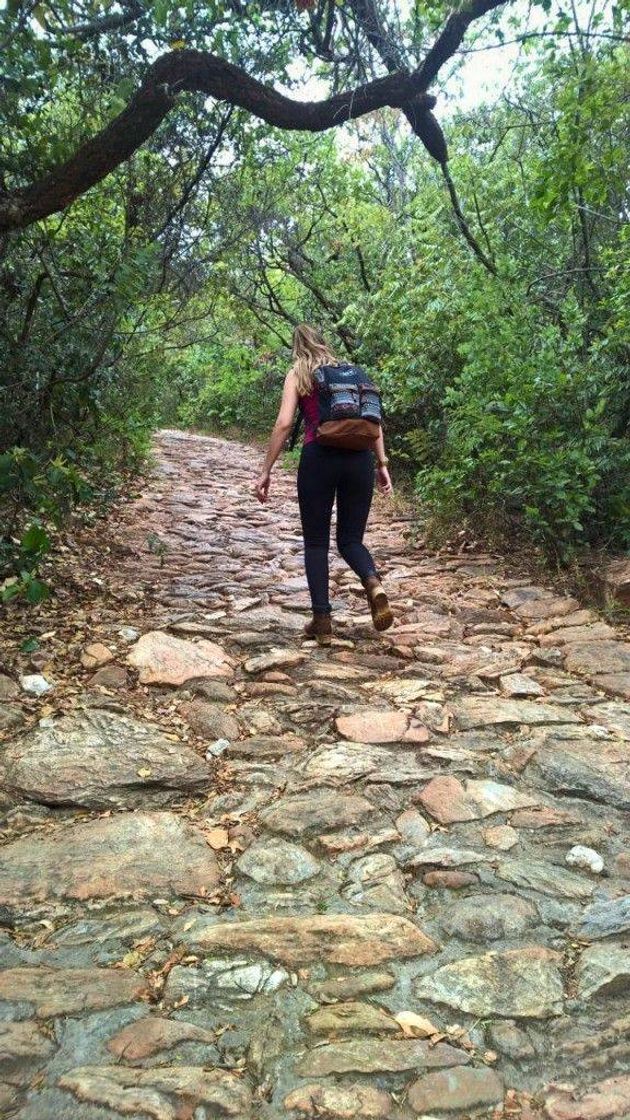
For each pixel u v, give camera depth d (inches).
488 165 345.1
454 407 315.0
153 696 153.3
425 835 109.2
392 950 86.2
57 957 85.2
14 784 118.9
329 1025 75.7
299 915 92.6
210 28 212.7
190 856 104.0
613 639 187.8
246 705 151.1
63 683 154.7
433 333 334.3
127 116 185.2
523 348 258.4
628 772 126.4
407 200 483.5
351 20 231.1
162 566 249.4
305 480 176.7
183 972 82.6
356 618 205.6
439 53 198.1
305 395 175.9
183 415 789.9
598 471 241.6
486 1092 68.4
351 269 489.4
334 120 207.2
